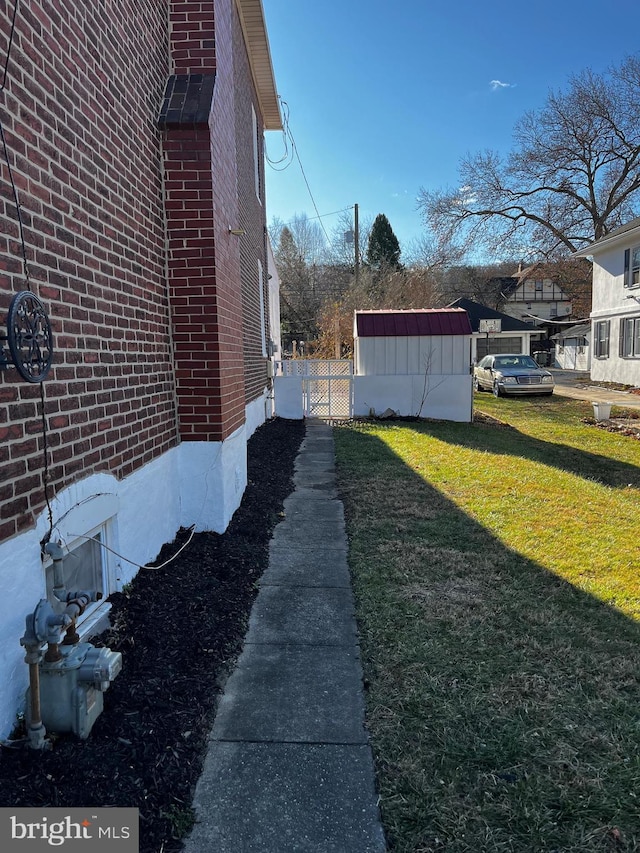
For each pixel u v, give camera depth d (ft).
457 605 11.84
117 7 11.06
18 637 7.06
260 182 40.78
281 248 153.69
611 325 71.20
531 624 11.04
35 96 7.72
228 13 17.39
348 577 13.47
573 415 46.73
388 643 10.34
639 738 7.78
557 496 20.75
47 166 8.05
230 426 16.05
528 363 65.98
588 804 6.64
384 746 7.63
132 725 7.63
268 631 10.86
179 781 6.88
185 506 15.02
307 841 6.14
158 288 13.39
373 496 20.71
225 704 8.56
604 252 72.95
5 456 6.81
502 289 163.94
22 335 7.00
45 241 7.97
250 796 6.73
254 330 34.91
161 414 13.43
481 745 7.64
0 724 6.72
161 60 13.99
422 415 43.27
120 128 11.08
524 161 102.73
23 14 7.41
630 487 22.98
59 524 8.19
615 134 96.78
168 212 13.92
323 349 98.37
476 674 9.31
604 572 13.71
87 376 9.38
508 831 6.30
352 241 128.06
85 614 9.44
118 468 10.72
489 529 16.96
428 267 116.88
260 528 16.61
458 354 42.80
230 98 17.31
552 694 8.75
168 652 9.51
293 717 8.25
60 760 6.79
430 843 6.14
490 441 33.37
